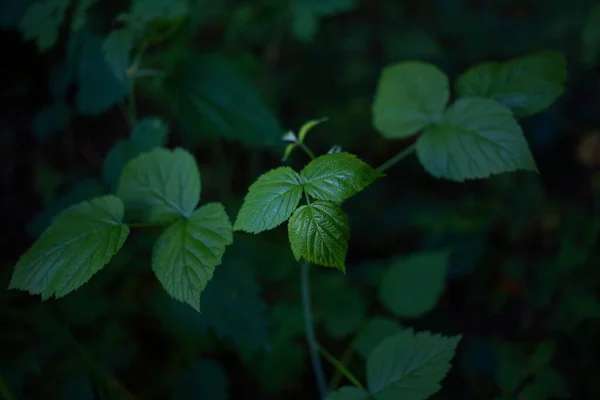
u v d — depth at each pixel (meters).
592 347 0.73
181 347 0.70
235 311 0.59
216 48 0.98
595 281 0.80
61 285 0.48
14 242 0.73
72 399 0.60
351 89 1.12
